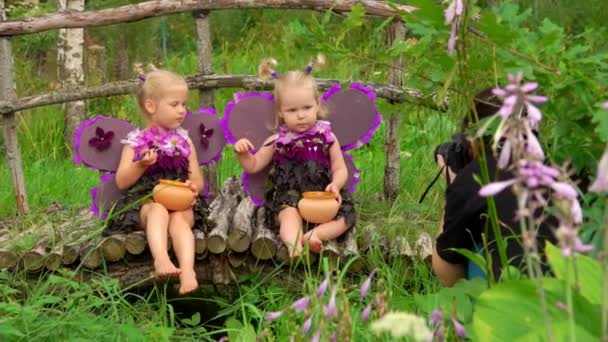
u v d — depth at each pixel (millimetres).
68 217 5020
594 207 2588
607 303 2016
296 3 4945
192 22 12062
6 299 3918
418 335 1885
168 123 4246
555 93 2896
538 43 2822
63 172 6629
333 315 2340
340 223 4125
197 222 4207
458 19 2330
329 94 4496
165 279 3949
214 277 4125
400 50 2982
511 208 2955
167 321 3949
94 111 8312
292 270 4043
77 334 3371
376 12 4953
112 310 3785
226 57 9578
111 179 4406
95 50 8531
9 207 5664
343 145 4477
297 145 4227
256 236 4117
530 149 1903
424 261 4074
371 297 3717
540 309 2180
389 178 5266
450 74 2561
